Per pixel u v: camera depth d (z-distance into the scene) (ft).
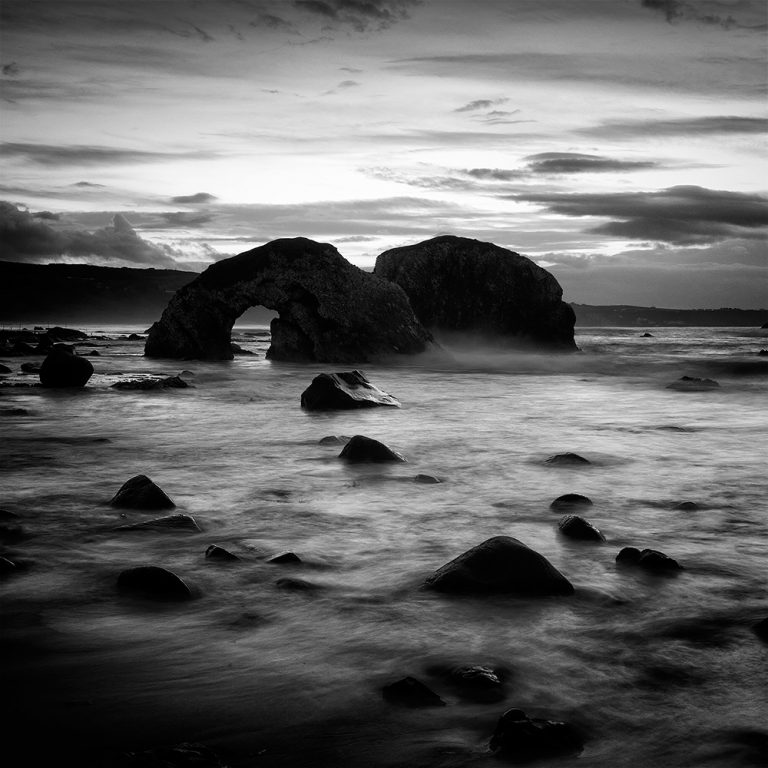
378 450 29.81
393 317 95.40
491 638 12.65
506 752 9.09
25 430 38.58
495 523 20.43
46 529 19.48
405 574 16.03
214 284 98.78
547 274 114.83
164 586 14.74
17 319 641.81
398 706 10.28
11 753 9.07
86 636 12.64
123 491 22.33
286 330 96.89
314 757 9.05
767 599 14.53
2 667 11.43
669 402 53.93
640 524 20.38
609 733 9.63
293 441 34.99
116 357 104.22
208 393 58.95
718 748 9.27
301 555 17.28
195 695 10.55
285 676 11.18
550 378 75.25
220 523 20.31
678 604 14.26
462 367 89.15
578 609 13.99
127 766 8.69
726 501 23.13
